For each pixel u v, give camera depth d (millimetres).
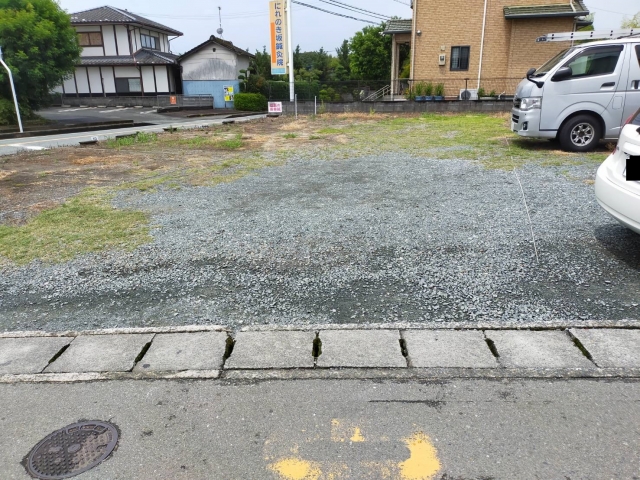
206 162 7617
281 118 16672
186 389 2109
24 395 2102
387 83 19750
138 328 2602
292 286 3080
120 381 2178
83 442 1813
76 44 16000
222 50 26734
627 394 2016
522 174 5984
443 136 9953
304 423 1887
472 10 16984
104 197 5375
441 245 3697
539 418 1887
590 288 2953
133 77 27938
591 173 5875
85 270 3416
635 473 1615
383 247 3686
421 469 1649
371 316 2688
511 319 2623
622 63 6906
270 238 3932
